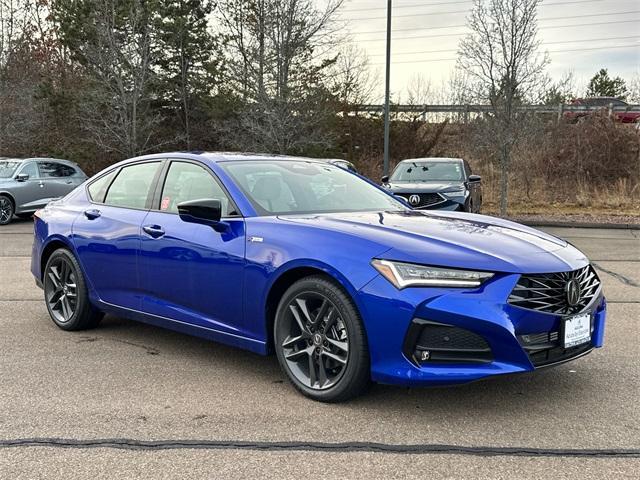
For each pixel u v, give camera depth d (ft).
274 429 11.43
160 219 15.90
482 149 70.54
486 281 11.28
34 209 52.44
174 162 16.65
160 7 87.92
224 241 14.14
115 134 72.38
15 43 95.35
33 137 88.43
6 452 10.57
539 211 62.44
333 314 12.35
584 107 73.15
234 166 15.65
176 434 11.25
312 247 12.60
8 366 15.20
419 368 11.31
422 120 83.92
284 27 63.41
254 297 13.51
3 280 26.94
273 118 64.23
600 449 10.62
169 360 15.72
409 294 11.32
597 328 13.21
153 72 80.33
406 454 10.42
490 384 13.79
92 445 10.81
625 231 50.03
